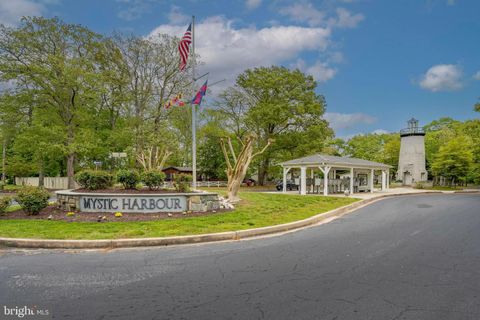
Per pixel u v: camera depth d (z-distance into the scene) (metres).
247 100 39.81
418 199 20.20
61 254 5.98
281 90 37.62
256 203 13.16
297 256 5.81
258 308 3.54
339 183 26.06
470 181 43.84
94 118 30.41
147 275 4.71
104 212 9.72
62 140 26.03
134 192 10.55
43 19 24.95
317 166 23.52
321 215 10.96
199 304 3.65
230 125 41.66
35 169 34.88
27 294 3.96
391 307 3.56
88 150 26.55
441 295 3.92
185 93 31.16
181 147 42.94
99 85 26.66
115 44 29.38
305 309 3.51
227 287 4.20
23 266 5.16
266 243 6.97
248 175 48.69
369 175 29.95
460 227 9.04
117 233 7.20
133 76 31.17
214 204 10.80
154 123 31.06
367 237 7.63
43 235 6.95
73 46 26.88
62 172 39.22
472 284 4.32
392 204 16.55
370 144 60.25
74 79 25.38
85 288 4.16
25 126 25.52
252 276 4.66
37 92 25.25
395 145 52.00
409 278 4.57
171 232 7.39
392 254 5.96
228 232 7.53
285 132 38.56
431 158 46.50
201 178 48.72
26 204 9.25
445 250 6.27
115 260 5.55
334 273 4.80
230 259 5.61
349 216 11.69
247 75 39.44
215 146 44.19
